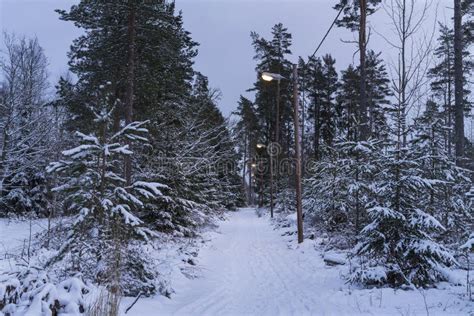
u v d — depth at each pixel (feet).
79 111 49.37
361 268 24.21
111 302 15.06
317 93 110.01
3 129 60.44
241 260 37.70
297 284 26.66
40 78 75.51
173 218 44.27
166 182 43.50
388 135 28.89
